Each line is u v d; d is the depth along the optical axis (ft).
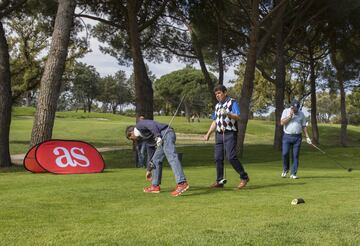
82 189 27.17
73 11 50.90
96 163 41.93
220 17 87.56
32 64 100.63
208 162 64.75
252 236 15.69
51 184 30.12
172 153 25.91
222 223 17.88
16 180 32.60
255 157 75.56
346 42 107.96
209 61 106.01
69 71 99.86
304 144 126.93
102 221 18.24
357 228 16.89
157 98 340.80
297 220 18.37
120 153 92.53
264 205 21.94
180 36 97.96
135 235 15.85
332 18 92.53
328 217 18.95
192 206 21.74
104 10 80.59
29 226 17.22
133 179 33.60
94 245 14.56
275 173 41.27
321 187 29.37
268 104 202.59
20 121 204.13
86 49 93.25
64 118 257.55
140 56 72.95
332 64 128.67
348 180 34.14
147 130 26.94
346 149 84.99
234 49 100.99
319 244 14.79
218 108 29.07
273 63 114.62
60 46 50.01
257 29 74.74
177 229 16.80
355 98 224.33
